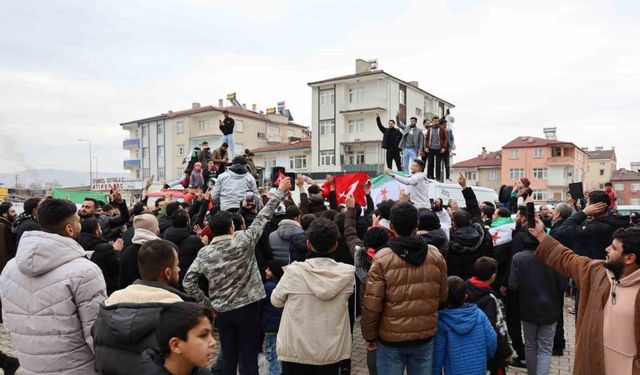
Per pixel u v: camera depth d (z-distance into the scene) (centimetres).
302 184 702
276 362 480
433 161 1377
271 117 5866
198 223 726
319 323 346
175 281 286
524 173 5962
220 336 404
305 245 493
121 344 234
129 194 4419
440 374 376
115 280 500
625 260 273
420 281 341
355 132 4531
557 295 467
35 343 276
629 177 8006
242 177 718
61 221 293
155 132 5744
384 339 345
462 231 530
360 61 4562
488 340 374
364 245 443
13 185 3272
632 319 267
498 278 603
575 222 524
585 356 290
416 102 4788
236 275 393
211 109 5162
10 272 293
